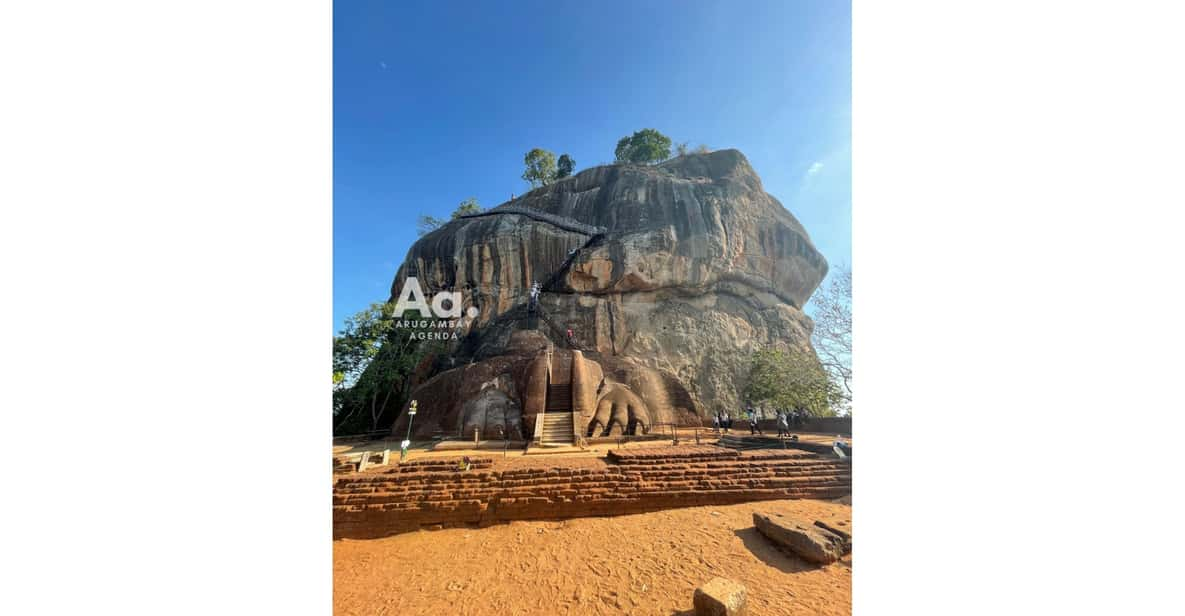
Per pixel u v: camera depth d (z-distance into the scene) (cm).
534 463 885
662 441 1297
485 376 1658
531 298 2067
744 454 879
